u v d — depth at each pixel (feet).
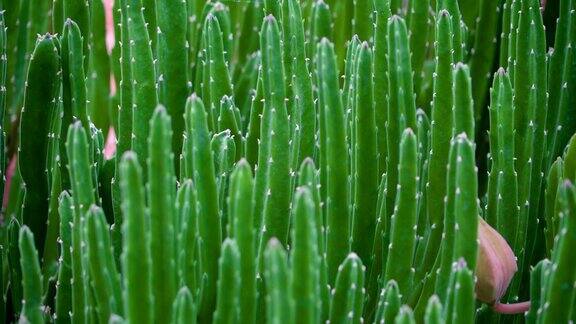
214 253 2.98
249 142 3.54
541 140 3.57
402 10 4.17
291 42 3.35
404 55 3.23
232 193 2.82
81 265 3.03
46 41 3.43
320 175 3.23
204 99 3.72
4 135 3.68
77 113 3.54
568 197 2.82
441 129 3.20
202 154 2.93
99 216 2.83
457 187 2.90
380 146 3.38
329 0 4.25
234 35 4.48
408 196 3.05
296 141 3.26
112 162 3.59
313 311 2.66
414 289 3.26
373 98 3.14
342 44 4.22
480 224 3.03
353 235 3.24
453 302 2.88
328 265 3.15
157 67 3.64
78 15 3.88
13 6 4.35
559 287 2.88
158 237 2.73
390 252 3.11
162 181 2.69
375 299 3.32
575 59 3.77
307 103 3.34
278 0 3.95
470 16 4.09
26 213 3.63
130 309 2.73
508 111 3.27
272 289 2.61
